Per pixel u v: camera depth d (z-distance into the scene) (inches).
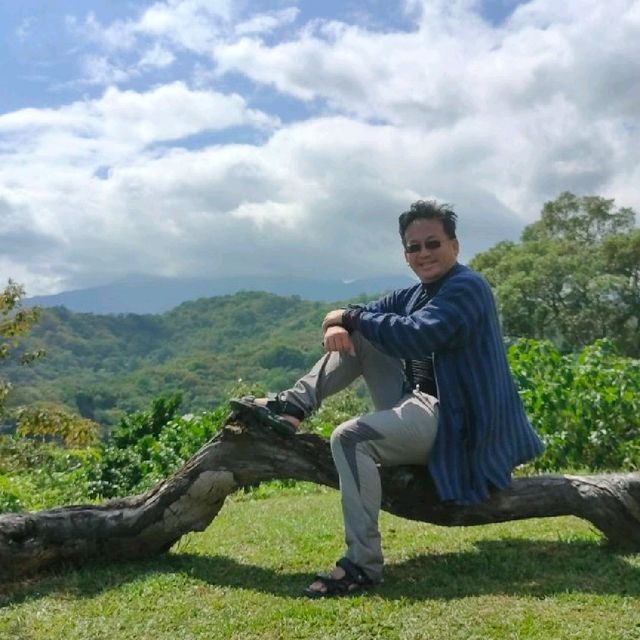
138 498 207.8
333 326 191.8
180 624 162.9
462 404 186.9
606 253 1903.3
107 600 178.5
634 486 203.6
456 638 150.1
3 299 535.5
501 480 189.6
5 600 185.6
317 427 592.7
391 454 185.5
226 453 201.2
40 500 515.8
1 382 549.0
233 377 4763.8
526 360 482.3
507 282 1859.0
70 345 7101.4
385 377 200.8
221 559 208.2
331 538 232.7
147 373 4751.5
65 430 552.1
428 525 241.4
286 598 174.6
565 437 409.1
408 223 198.4
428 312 183.8
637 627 152.9
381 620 159.3
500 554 204.1
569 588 174.1
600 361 465.1
